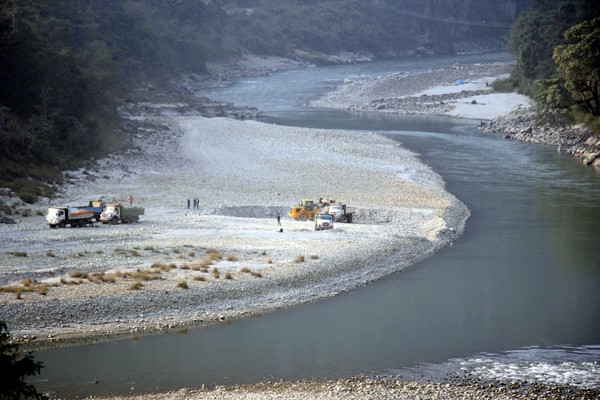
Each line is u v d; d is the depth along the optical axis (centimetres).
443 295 5988
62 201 9019
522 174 11325
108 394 4078
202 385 4219
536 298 5909
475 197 9856
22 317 5072
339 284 6241
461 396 4053
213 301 5638
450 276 6525
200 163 11644
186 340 4931
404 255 7181
